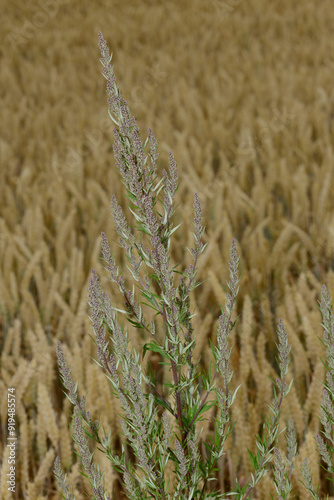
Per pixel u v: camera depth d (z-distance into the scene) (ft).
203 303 10.90
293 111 21.94
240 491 4.64
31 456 8.20
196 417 4.41
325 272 13.00
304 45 34.94
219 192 14.61
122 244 4.23
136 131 4.05
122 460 4.30
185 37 40.24
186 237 12.98
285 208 16.65
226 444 6.95
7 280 12.01
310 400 7.25
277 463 4.49
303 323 8.51
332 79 27.37
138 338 8.59
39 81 32.71
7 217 15.47
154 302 4.30
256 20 42.83
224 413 4.40
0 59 38.88
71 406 8.48
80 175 17.06
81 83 31.91
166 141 20.42
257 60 32.83
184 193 15.89
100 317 4.20
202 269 11.44
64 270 11.43
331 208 14.62
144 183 4.15
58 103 26.63
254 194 14.80
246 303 8.27
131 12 46.60
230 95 26.37
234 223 14.53
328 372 4.35
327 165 15.72
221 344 4.30
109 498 4.23
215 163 20.98
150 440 4.25
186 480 4.40
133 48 40.09
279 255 11.60
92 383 7.59
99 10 47.91
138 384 4.09
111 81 4.04
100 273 10.68
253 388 9.44
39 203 15.51
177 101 25.75
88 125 23.90
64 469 7.75
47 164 19.10
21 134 23.02
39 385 7.57
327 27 39.11
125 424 4.18
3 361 9.51
